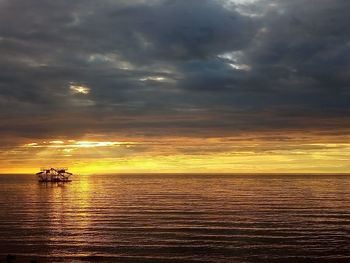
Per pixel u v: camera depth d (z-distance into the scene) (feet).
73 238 145.59
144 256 120.57
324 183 610.24
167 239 143.02
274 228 163.84
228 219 189.47
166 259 117.19
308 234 151.12
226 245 133.80
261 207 241.76
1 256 120.67
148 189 456.86
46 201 300.20
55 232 157.28
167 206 250.57
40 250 127.75
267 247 130.82
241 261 115.03
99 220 188.55
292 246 131.85
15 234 153.38
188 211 221.87
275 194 358.43
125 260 116.26
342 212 215.51
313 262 113.80
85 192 409.49
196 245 133.80
